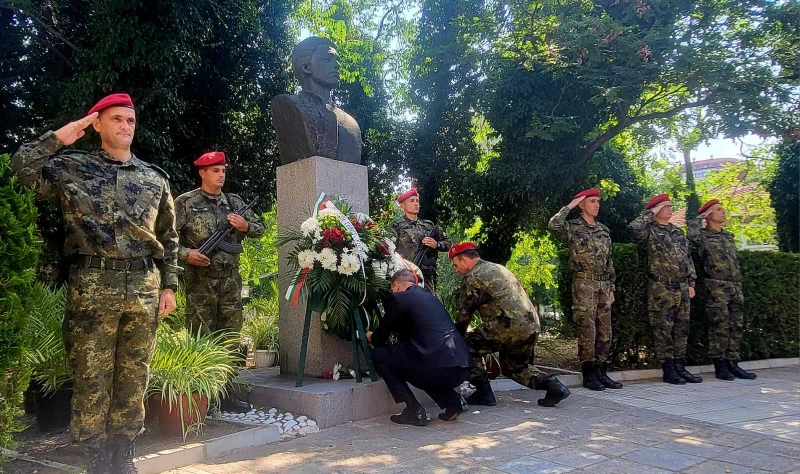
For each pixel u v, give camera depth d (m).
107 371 2.96
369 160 10.78
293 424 4.09
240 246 4.72
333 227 4.56
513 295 4.71
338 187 5.26
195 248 4.51
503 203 9.41
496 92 8.64
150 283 3.11
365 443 3.71
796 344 8.22
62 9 8.91
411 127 10.90
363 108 10.88
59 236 7.66
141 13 7.79
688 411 4.68
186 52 7.97
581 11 8.08
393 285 4.60
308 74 5.47
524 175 8.59
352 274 4.54
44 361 3.85
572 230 5.84
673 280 6.25
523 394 5.40
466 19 9.71
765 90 7.33
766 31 7.51
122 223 3.02
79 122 2.93
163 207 3.30
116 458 3.04
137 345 3.07
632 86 7.80
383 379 4.39
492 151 10.14
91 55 7.66
